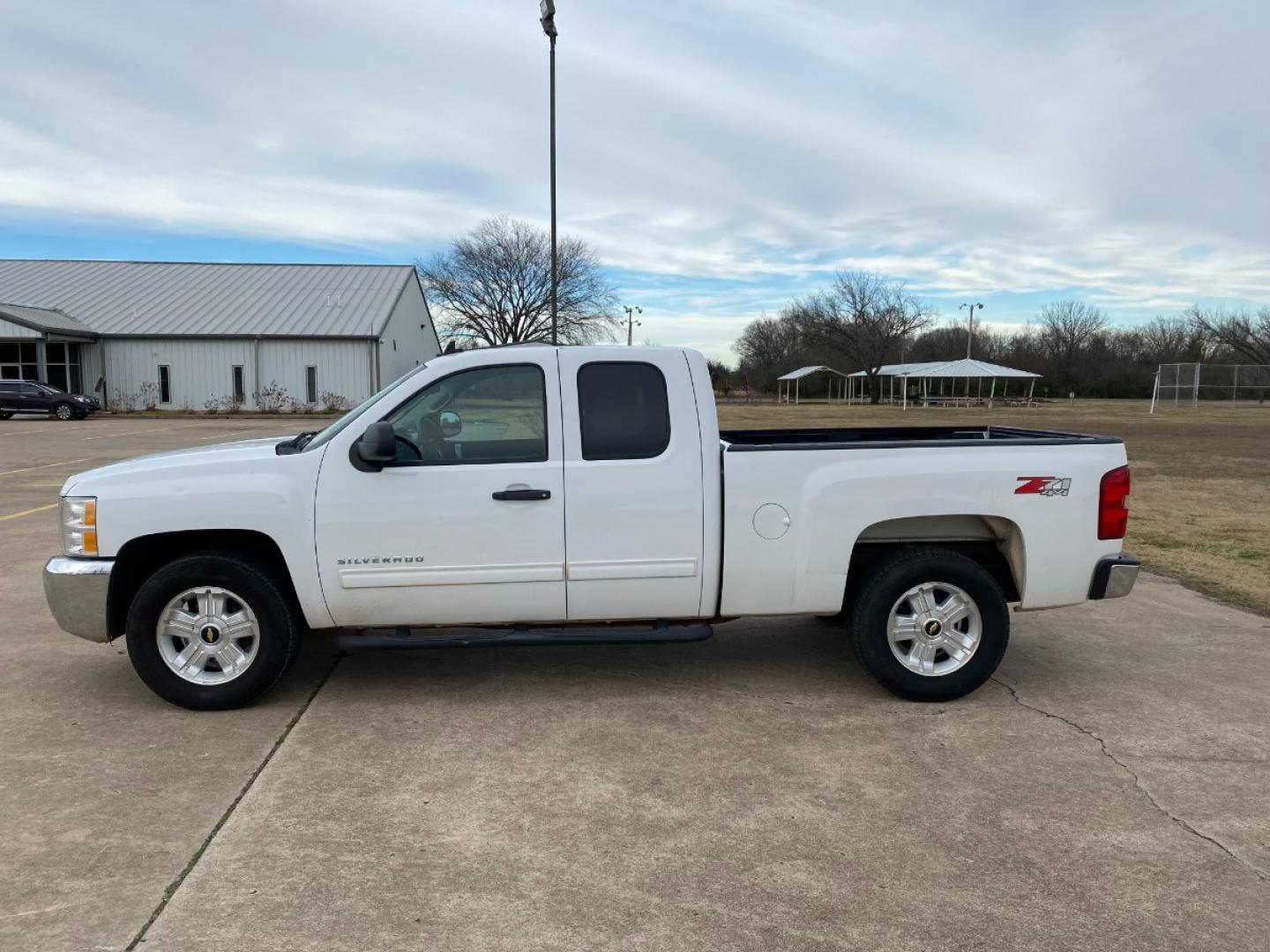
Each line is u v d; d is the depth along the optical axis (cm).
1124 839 355
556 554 475
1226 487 1501
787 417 4116
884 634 491
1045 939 291
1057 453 495
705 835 355
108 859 330
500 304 6078
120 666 551
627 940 288
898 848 346
